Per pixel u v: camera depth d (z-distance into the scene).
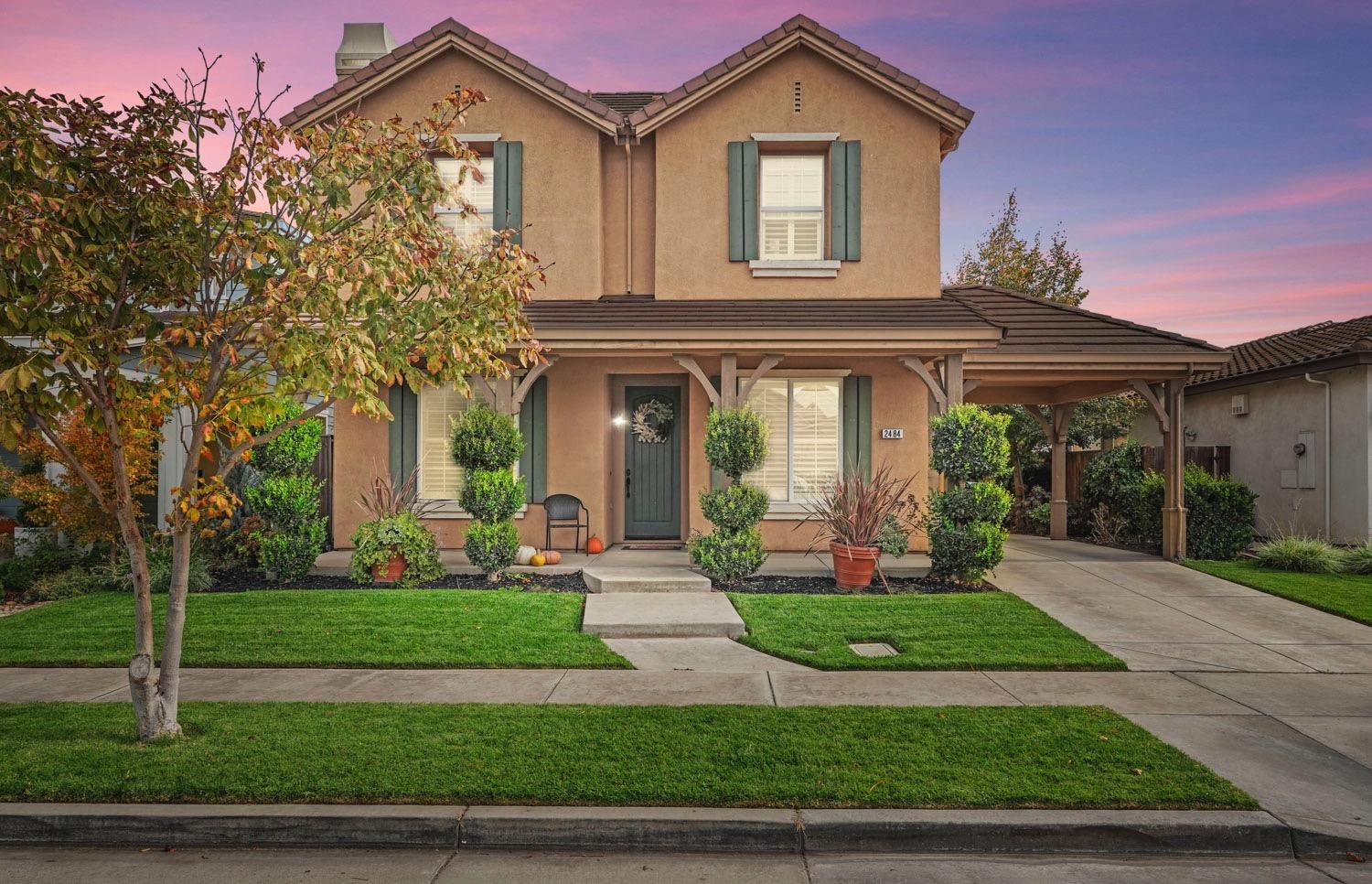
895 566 10.02
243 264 4.55
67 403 4.46
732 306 10.93
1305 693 5.63
